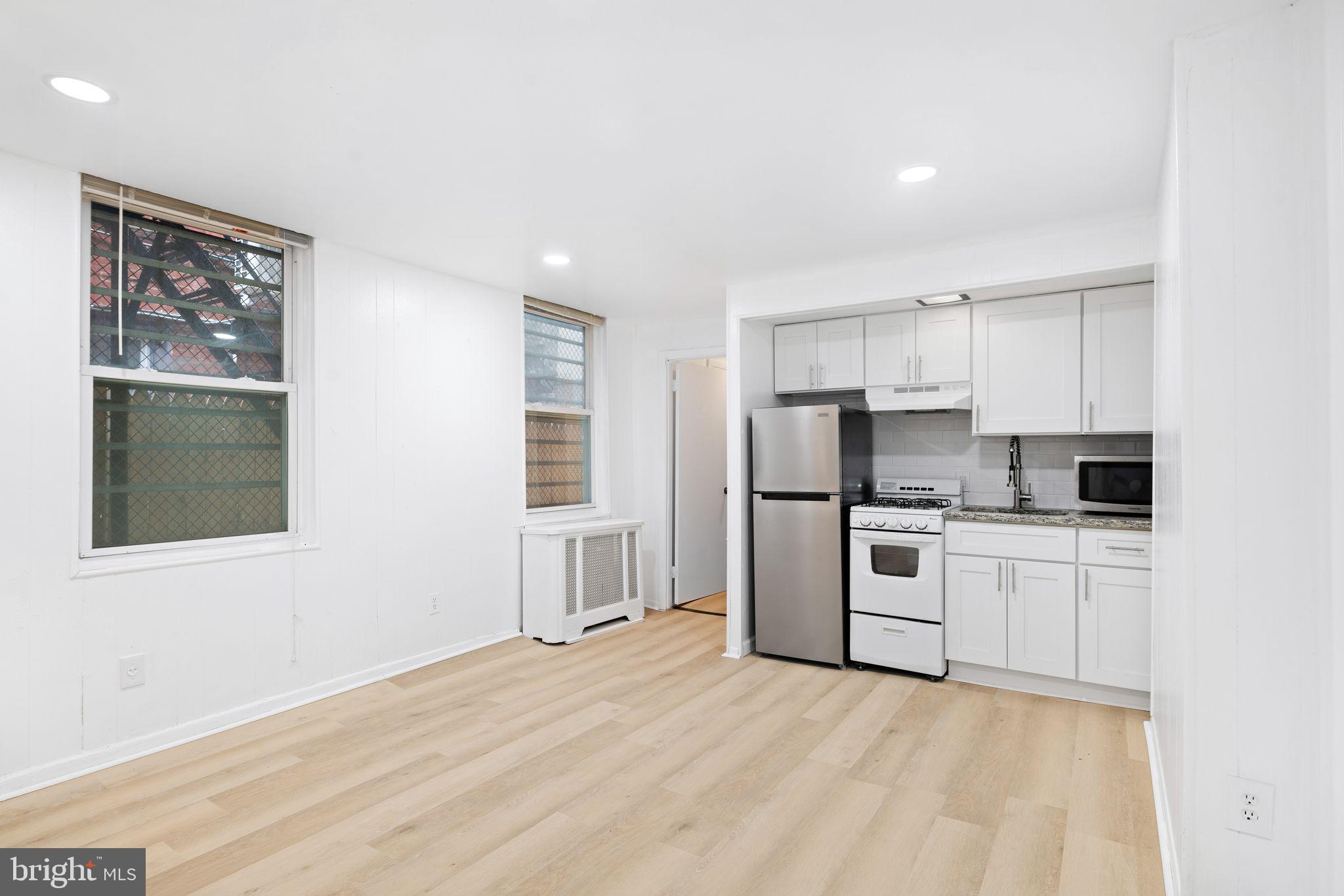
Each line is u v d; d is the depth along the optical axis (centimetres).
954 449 421
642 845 212
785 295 406
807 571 398
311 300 340
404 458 381
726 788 248
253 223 313
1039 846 211
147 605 277
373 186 273
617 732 297
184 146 239
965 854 207
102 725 264
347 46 180
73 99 207
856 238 336
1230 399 162
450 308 409
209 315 309
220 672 300
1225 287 163
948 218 307
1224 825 163
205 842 213
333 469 345
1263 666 159
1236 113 163
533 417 486
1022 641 344
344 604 350
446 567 404
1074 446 387
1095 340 349
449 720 311
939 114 217
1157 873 197
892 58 186
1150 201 286
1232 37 165
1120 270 315
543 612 442
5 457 242
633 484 563
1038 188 274
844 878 196
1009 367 370
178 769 262
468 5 163
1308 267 156
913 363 396
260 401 327
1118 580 321
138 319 286
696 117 219
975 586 357
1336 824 152
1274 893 159
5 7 162
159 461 292
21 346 246
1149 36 174
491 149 242
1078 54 183
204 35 175
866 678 371
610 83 199
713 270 394
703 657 411
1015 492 397
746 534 425
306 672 333
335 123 223
